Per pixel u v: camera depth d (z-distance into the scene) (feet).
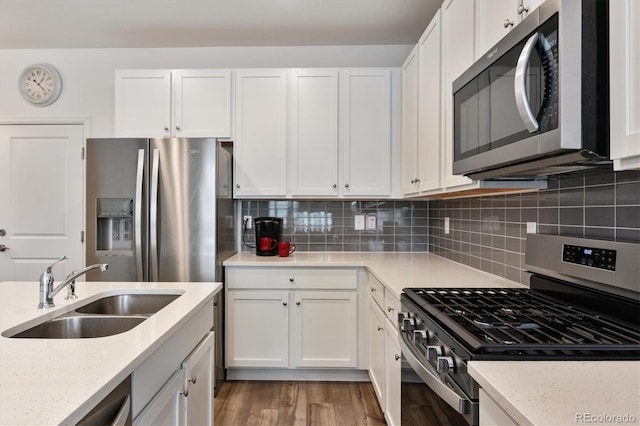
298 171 8.92
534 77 3.19
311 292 8.26
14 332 3.61
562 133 2.88
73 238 10.18
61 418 2.02
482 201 6.89
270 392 7.95
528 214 5.40
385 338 6.28
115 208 7.88
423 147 7.13
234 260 8.41
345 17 8.56
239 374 8.57
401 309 5.20
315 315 8.29
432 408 3.68
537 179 4.79
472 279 6.13
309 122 8.90
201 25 8.95
